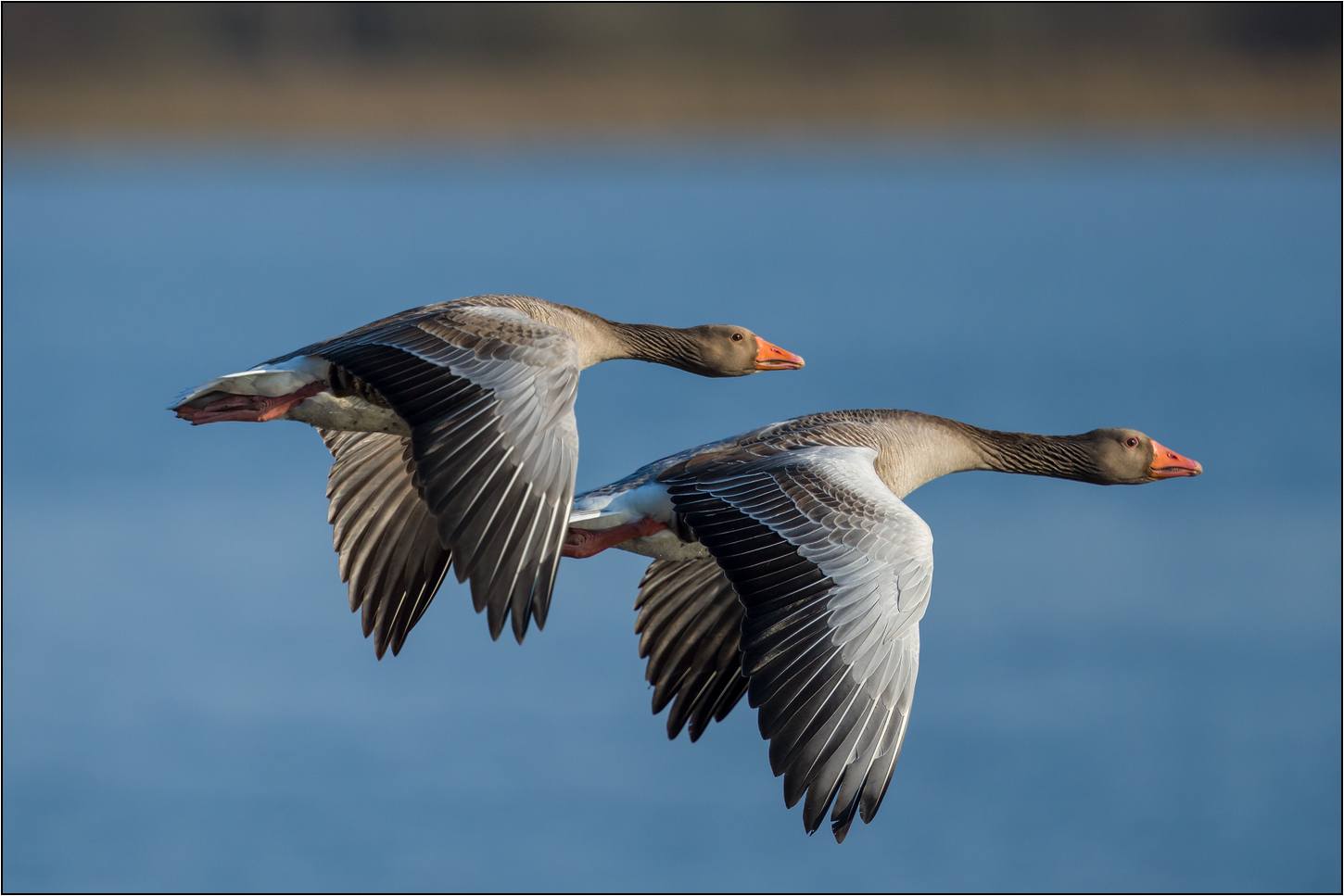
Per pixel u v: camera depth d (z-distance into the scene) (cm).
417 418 971
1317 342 5253
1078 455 1350
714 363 1338
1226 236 8869
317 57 10725
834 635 972
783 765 941
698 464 1120
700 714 1159
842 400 4184
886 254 7700
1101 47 10794
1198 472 1366
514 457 958
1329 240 8600
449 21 10625
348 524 1191
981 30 11138
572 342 1012
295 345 4816
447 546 924
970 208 10156
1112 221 9506
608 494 1124
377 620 1175
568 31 11019
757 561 1019
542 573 938
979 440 1312
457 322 1020
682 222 9075
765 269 6756
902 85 10800
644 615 1173
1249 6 10638
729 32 10956
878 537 1004
